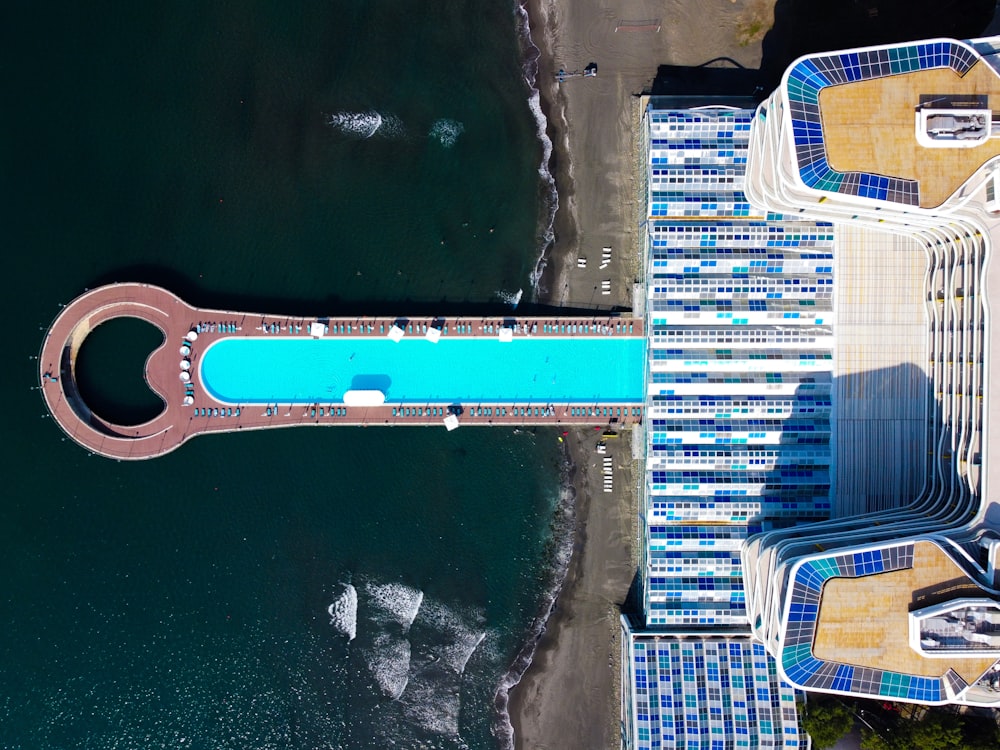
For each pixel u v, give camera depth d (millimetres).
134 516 81625
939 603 57469
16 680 81000
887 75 58344
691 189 75750
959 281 65438
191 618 81688
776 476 75250
